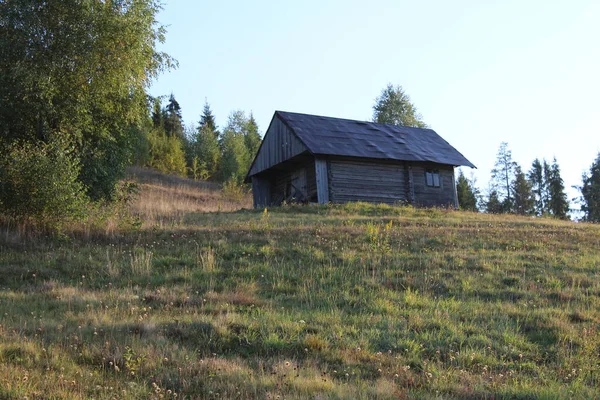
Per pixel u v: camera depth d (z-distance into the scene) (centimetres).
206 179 6775
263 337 872
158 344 815
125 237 1675
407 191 3075
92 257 1452
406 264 1466
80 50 1961
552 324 1020
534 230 2170
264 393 665
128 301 1072
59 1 1961
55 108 2012
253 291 1198
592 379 802
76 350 779
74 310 1015
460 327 988
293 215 2386
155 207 2566
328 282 1285
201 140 7538
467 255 1595
